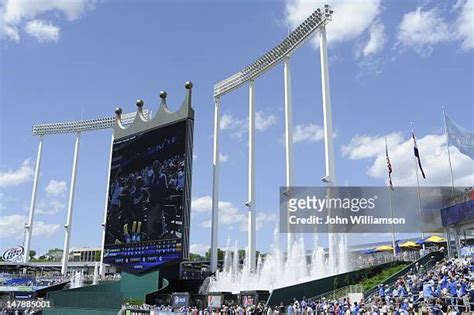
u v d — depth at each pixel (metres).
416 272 37.91
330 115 47.44
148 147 54.84
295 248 48.19
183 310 38.09
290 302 35.09
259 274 51.69
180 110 51.88
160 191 51.25
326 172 46.03
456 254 41.47
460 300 26.14
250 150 58.41
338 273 41.91
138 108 58.69
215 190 60.81
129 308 42.75
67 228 81.94
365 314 26.73
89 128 85.31
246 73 61.72
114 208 57.16
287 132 53.66
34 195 91.81
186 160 49.28
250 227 54.94
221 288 51.47
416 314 24.95
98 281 70.94
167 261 47.78
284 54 56.31
